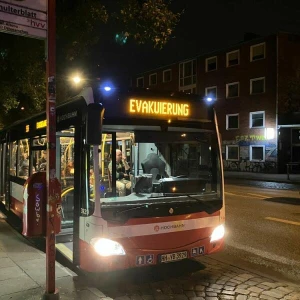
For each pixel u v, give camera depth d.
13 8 4.15
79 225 5.50
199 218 5.67
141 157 5.68
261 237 8.44
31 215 4.42
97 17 8.84
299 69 30.98
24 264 5.99
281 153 31.06
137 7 8.41
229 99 35.41
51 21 4.26
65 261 6.68
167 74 43.34
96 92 5.34
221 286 5.54
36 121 8.18
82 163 5.43
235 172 32.72
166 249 5.36
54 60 4.26
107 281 5.77
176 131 5.89
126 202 5.26
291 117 30.00
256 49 33.09
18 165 9.85
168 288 5.47
